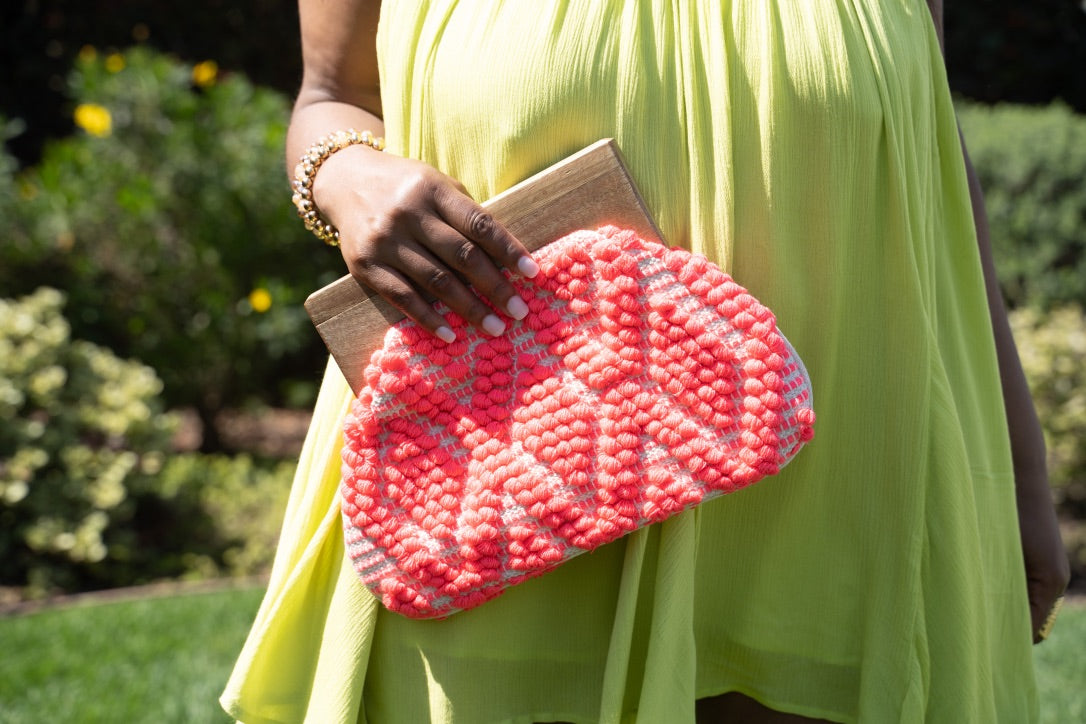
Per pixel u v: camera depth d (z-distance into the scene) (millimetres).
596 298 1145
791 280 1193
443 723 1214
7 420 4613
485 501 1158
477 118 1198
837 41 1174
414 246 1153
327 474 1284
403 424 1198
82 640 3674
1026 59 8047
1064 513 5078
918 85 1260
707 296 1128
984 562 1324
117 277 5707
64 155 5875
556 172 1149
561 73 1162
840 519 1259
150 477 5027
